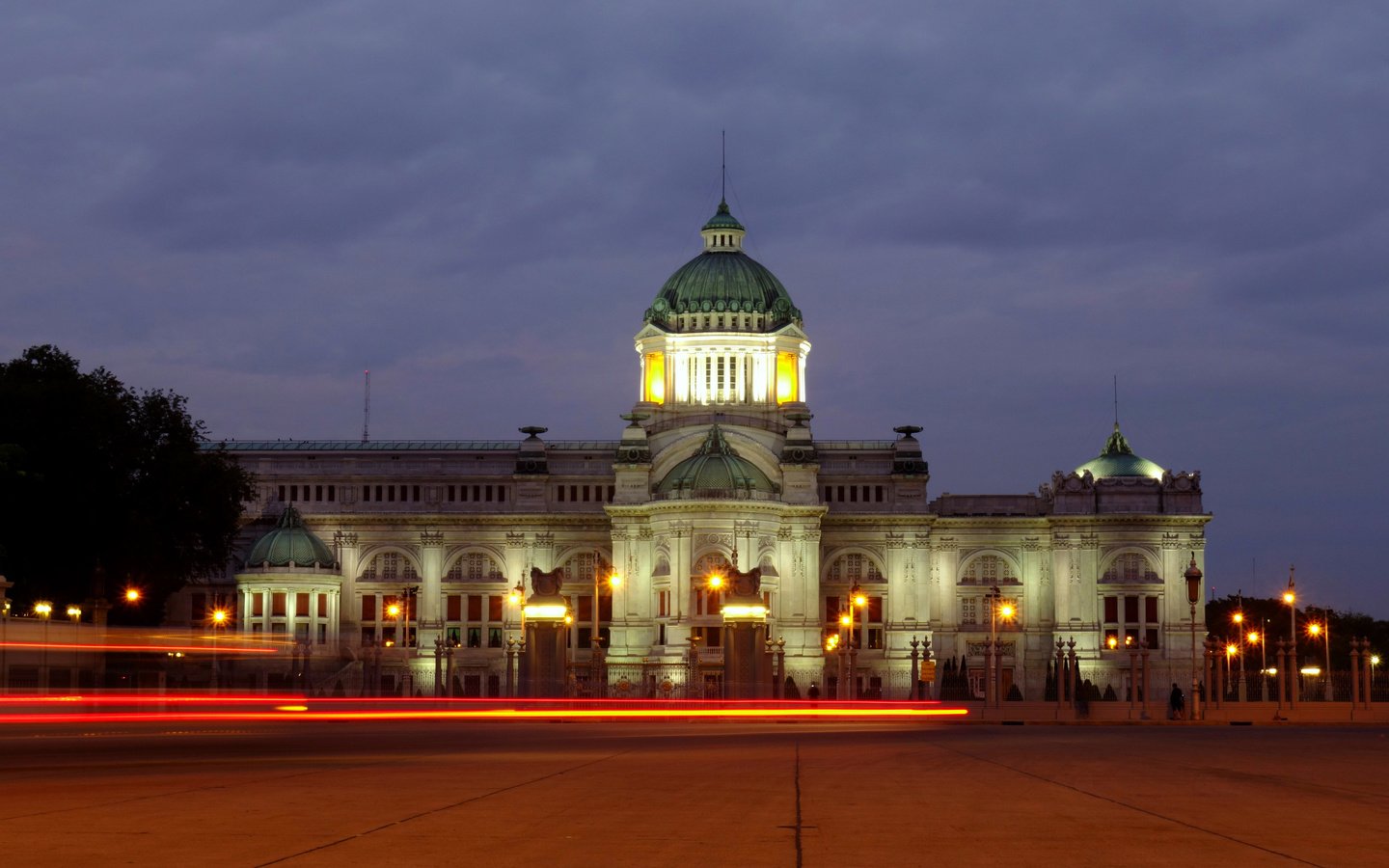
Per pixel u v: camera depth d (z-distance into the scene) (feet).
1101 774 153.99
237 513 518.78
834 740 232.73
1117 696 649.20
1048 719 378.12
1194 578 400.26
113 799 123.85
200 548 516.32
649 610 647.56
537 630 400.26
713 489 628.28
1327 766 169.07
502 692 531.91
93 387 471.62
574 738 233.76
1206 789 136.36
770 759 178.19
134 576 467.52
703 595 627.05
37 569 454.81
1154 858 90.02
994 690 439.63
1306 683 492.13
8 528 440.86
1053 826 106.32
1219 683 446.19
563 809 116.37
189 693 341.82
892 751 196.85
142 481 477.77
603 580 628.69
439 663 519.60
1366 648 426.51
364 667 604.08
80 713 303.48
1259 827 106.01
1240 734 271.28
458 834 100.78
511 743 215.92
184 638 407.44
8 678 324.80
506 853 92.22
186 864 86.48
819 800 124.16
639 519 652.48
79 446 449.06
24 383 455.63
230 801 121.39
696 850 93.86
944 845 96.07
